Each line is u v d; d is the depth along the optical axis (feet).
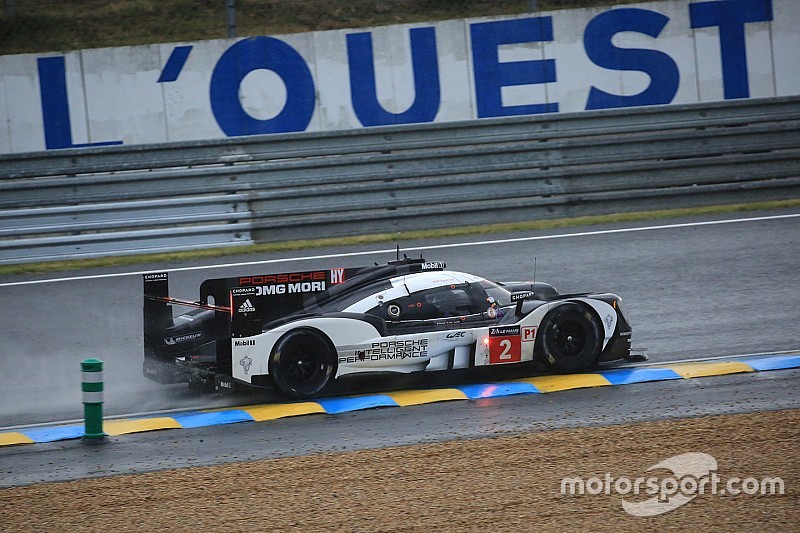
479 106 187.11
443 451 84.99
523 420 93.56
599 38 189.67
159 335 106.11
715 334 120.98
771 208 182.60
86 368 93.81
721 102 187.11
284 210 175.83
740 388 101.19
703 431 87.35
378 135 179.83
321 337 103.09
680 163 185.06
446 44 186.39
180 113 181.88
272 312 104.17
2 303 147.54
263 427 95.45
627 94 190.80
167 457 87.76
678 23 191.62
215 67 182.19
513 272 150.41
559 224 180.45
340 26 218.38
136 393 109.81
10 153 171.22
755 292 136.05
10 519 73.67
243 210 174.91
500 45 187.32
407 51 185.68
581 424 91.50
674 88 191.52
